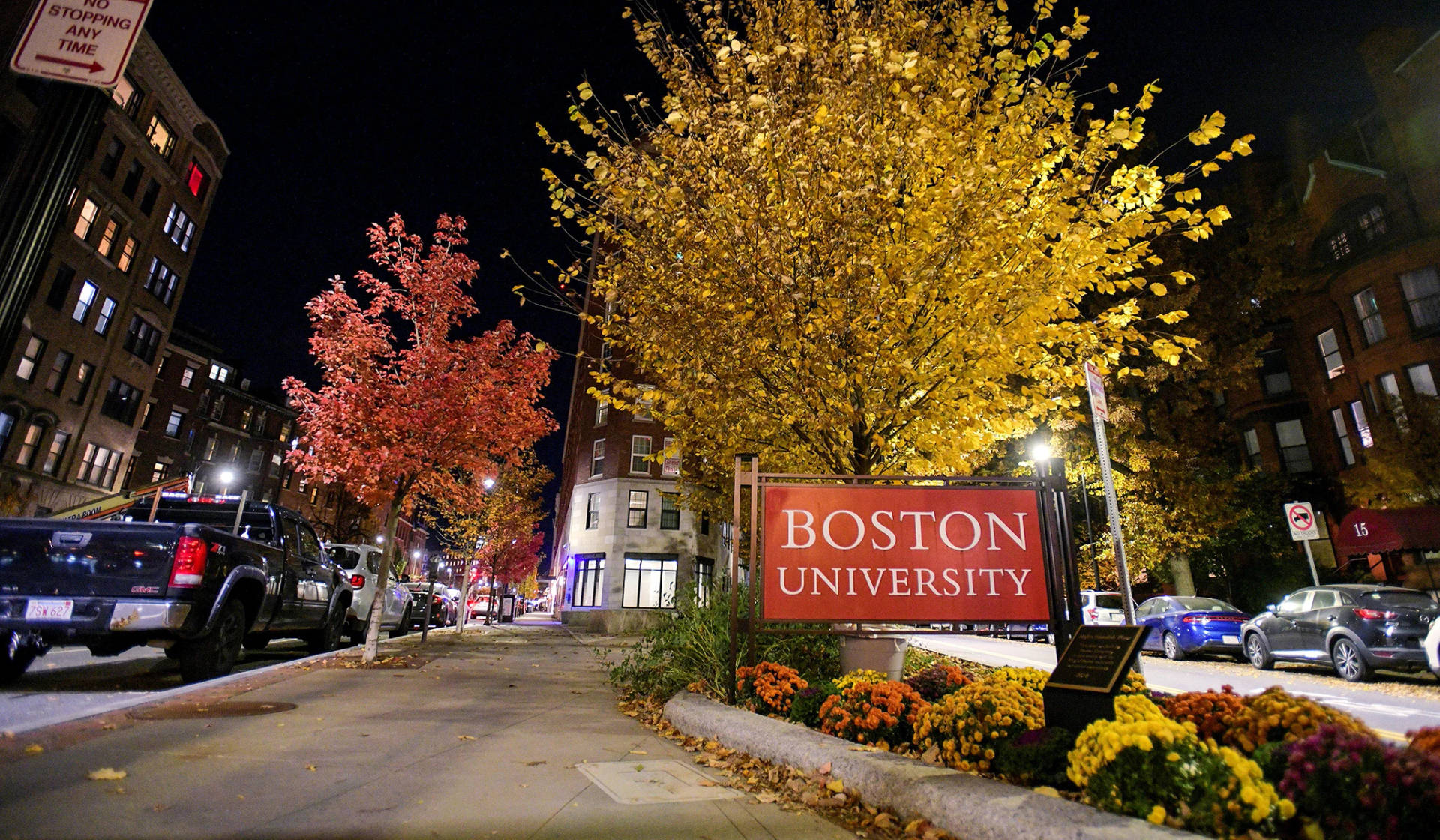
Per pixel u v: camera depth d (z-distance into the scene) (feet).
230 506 33.55
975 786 11.84
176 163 110.32
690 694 23.59
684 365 26.40
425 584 75.05
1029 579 22.66
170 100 106.63
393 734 18.66
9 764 13.56
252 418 180.86
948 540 22.88
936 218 22.80
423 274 40.96
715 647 25.82
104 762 14.15
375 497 39.88
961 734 14.12
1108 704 12.51
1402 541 57.06
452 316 42.34
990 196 22.65
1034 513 23.11
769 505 23.27
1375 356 77.77
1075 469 71.61
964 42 24.57
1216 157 23.13
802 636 26.58
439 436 39.47
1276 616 45.34
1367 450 64.80
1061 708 13.39
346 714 21.18
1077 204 25.40
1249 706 12.40
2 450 83.82
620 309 31.12
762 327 24.48
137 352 107.55
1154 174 23.99
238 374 179.11
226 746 16.22
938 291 23.27
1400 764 8.57
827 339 23.35
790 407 26.86
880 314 23.17
